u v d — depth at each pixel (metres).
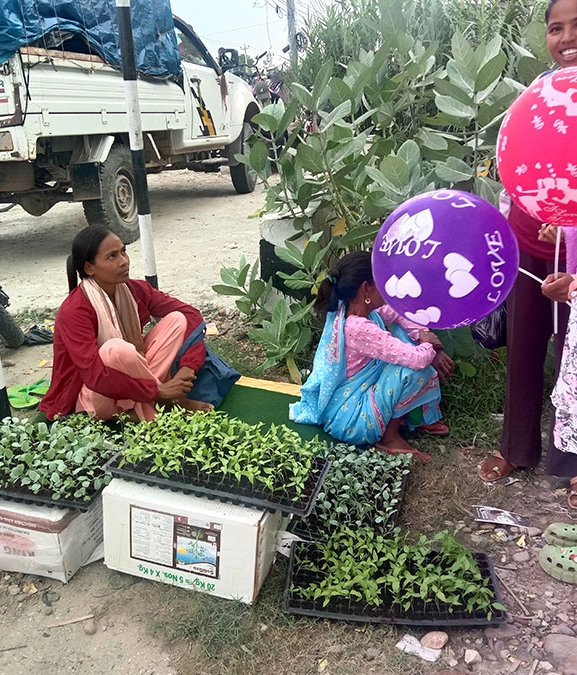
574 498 2.49
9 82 5.11
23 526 2.16
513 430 2.63
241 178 9.56
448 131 3.97
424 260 1.91
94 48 6.16
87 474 2.28
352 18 5.02
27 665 1.92
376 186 3.34
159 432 2.32
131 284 3.06
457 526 2.44
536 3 3.96
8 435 2.42
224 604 2.07
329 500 2.40
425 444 2.96
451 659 1.88
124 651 1.95
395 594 2.01
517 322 2.45
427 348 2.67
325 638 1.95
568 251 2.05
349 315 2.76
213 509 2.03
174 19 8.16
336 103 3.33
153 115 7.08
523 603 2.07
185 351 3.02
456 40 2.99
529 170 1.65
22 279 5.82
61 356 2.85
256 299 3.70
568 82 1.59
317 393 2.92
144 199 3.75
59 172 6.32
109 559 2.21
